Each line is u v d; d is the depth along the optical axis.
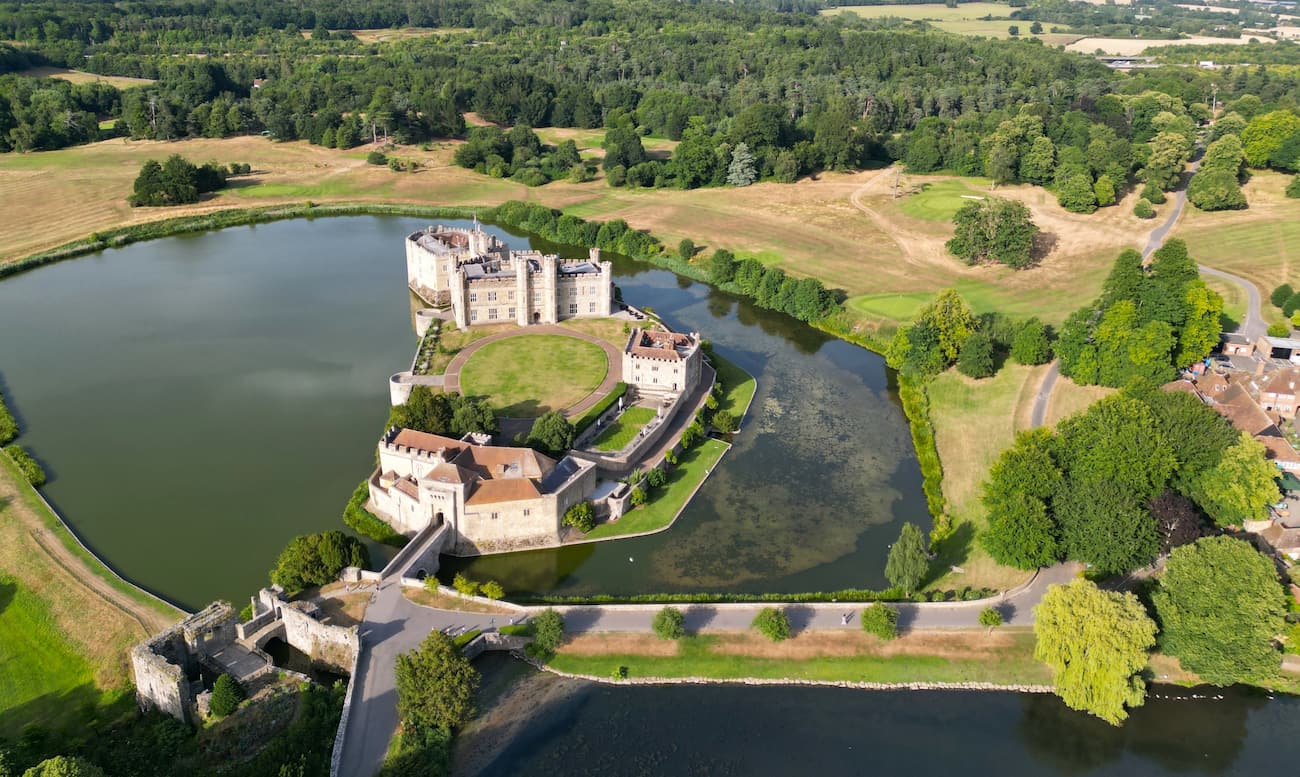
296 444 195.88
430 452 166.75
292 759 112.62
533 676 134.12
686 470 189.50
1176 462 163.25
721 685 133.88
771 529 171.12
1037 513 150.88
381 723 121.00
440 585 146.38
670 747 123.81
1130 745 126.50
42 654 133.00
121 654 132.00
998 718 130.12
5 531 160.50
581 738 124.56
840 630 142.38
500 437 188.50
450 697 121.50
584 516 165.25
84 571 150.62
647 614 145.12
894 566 148.75
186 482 180.00
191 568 153.75
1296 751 125.69
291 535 164.25
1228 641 130.62
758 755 123.12
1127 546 145.88
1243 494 157.12
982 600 148.38
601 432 197.25
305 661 136.88
